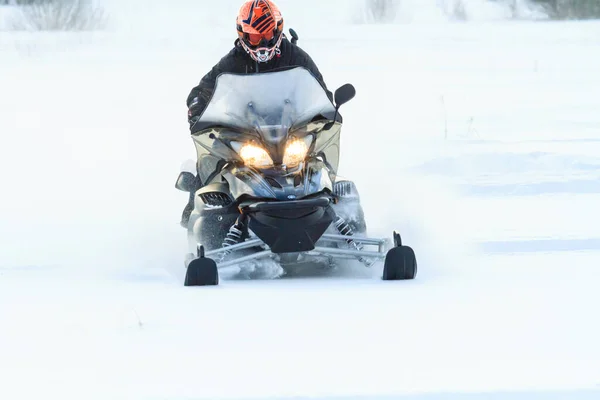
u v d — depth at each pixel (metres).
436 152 30.25
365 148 31.95
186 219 18.30
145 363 10.44
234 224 15.89
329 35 85.38
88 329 11.98
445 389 9.45
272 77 17.00
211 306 13.22
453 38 82.12
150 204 24.61
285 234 14.88
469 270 15.93
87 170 30.17
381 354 10.69
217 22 105.62
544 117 38.47
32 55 66.88
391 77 54.12
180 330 11.84
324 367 10.22
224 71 17.95
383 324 12.04
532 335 11.45
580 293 13.85
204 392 9.45
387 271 15.23
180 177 18.23
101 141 35.81
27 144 35.28
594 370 10.02
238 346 11.06
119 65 61.38
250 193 15.48
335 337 11.41
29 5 96.38
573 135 33.19
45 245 19.33
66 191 26.62
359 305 13.16
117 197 25.66
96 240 19.86
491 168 27.50
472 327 11.84
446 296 13.71
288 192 15.34
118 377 9.97
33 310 13.20
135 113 42.94
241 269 16.08
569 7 105.75
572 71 56.78
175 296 13.98
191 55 67.00
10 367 10.41
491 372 9.99
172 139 36.31
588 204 22.22
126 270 16.64
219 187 16.50
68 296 14.16
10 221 22.31
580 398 9.20
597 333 11.51
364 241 15.97
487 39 80.62
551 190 24.09
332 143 16.94
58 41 78.19
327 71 56.38
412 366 10.23
